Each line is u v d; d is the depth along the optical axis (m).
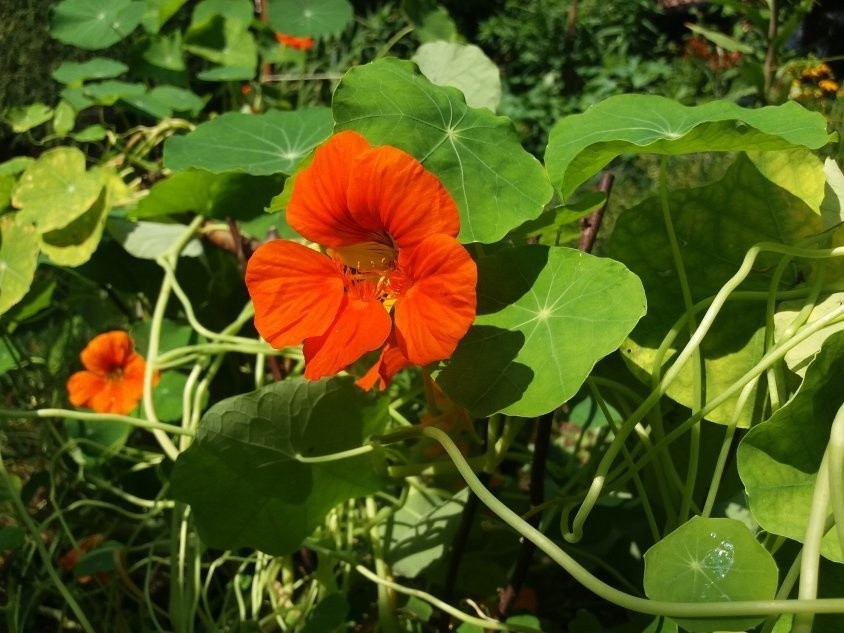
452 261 0.27
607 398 0.38
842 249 0.31
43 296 0.50
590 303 0.29
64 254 0.47
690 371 0.33
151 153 0.72
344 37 1.37
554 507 0.36
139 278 0.52
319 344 0.29
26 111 0.72
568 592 0.44
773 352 0.30
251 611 0.43
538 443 0.34
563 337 0.30
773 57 0.85
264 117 0.47
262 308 0.29
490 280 0.32
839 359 0.28
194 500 0.33
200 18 0.75
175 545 0.40
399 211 0.28
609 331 0.29
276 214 0.45
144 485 0.49
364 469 0.35
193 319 0.46
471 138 0.32
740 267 0.33
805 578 0.25
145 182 0.62
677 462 0.37
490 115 0.33
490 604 0.40
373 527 0.40
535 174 0.32
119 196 0.54
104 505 0.44
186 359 0.46
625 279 0.29
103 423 0.48
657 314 0.34
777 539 0.30
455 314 0.27
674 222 0.34
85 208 0.46
